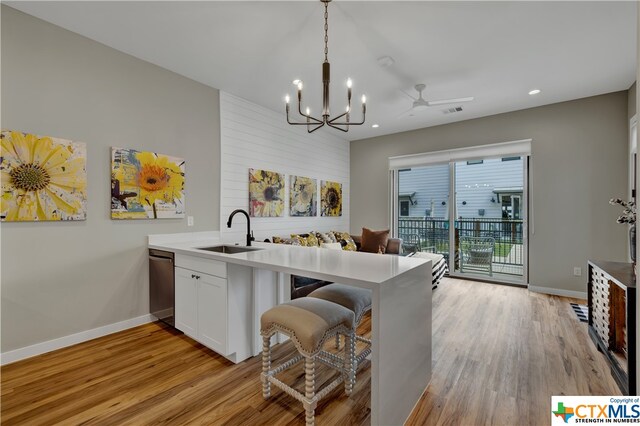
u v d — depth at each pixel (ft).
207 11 7.45
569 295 13.16
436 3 7.12
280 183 15.26
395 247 16.37
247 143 13.52
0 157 7.05
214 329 7.45
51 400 5.86
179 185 10.80
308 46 9.07
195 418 5.37
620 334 6.87
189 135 11.19
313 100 13.47
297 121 16.34
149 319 9.98
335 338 8.65
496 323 9.98
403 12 7.46
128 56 9.49
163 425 5.19
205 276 7.73
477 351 7.98
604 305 7.59
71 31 8.27
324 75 6.89
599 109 12.60
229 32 8.38
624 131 12.10
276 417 5.42
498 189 15.39
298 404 5.78
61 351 7.91
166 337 8.82
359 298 6.49
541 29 8.15
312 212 17.42
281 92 12.57
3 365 7.16
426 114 15.12
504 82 11.46
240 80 11.45
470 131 15.89
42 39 7.74
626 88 11.94
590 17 7.63
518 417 5.43
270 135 14.74
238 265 7.36
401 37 8.56
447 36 8.50
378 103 13.71
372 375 4.59
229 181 12.71
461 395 6.08
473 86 11.81
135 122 9.64
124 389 6.23
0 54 7.09
